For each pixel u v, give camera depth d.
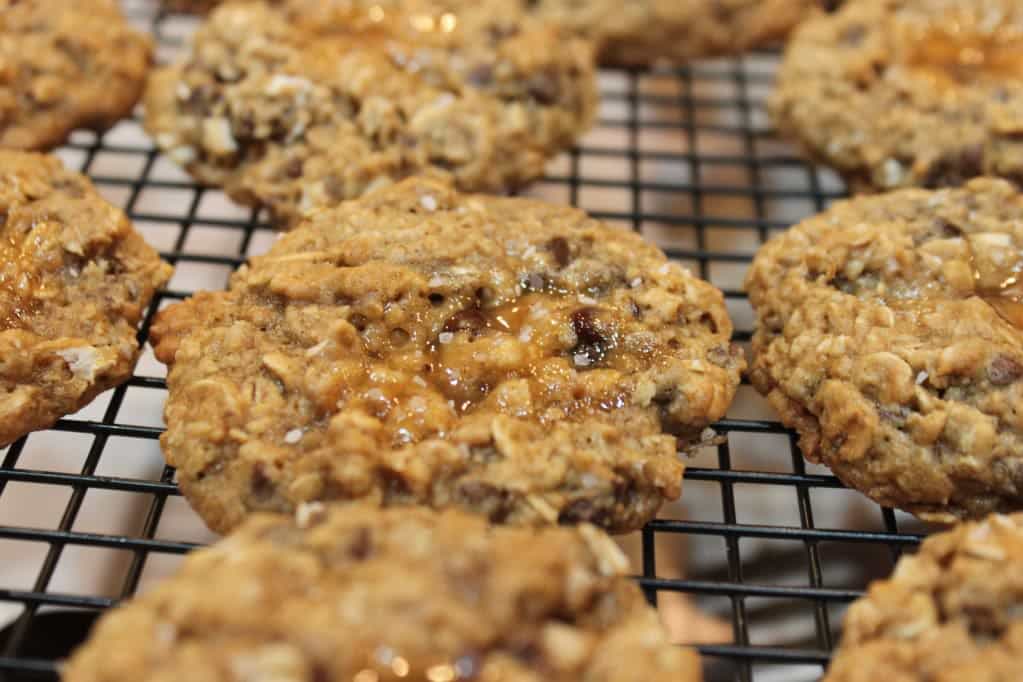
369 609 0.18
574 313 0.22
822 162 0.27
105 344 0.23
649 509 0.21
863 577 0.25
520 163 0.26
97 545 0.21
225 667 0.18
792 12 0.30
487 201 0.24
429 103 0.26
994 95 0.26
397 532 0.19
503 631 0.18
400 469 0.20
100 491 0.26
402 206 0.24
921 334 0.22
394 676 0.18
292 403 0.21
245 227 0.26
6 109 0.26
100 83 0.27
